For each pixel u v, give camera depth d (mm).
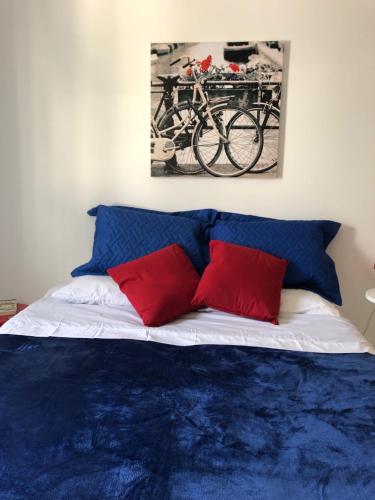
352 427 1139
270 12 2316
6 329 1766
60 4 2361
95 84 2426
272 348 1658
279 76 2344
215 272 2010
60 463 967
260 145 2418
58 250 2604
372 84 2346
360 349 1683
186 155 2455
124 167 2500
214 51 2348
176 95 2398
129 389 1303
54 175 2523
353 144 2406
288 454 1023
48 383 1321
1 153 2510
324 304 2059
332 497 896
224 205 2506
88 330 1767
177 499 878
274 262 2117
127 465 966
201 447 1038
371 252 2508
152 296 1885
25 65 2422
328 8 2297
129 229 2285
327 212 2482
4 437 1051
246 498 886
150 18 2354
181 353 1575
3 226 2590
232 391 1314
